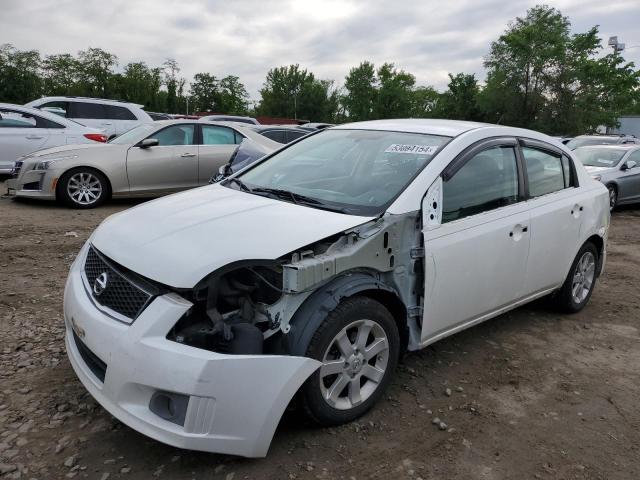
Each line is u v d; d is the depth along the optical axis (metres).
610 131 52.97
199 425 2.50
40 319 4.39
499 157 4.11
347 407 3.12
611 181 12.34
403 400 3.49
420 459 2.94
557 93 50.22
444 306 3.58
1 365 3.64
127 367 2.59
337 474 2.77
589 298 5.38
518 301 4.34
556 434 3.27
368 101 78.19
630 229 10.45
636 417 3.51
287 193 3.69
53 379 3.49
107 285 2.91
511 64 51.28
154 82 68.44
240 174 4.44
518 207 4.15
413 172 3.59
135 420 2.58
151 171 9.50
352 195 3.58
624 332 4.89
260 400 2.59
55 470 2.68
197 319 2.77
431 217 3.47
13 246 6.46
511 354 4.29
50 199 8.94
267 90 86.06
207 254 2.78
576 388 3.83
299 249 2.92
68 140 11.56
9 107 11.38
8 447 2.82
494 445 3.11
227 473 2.71
